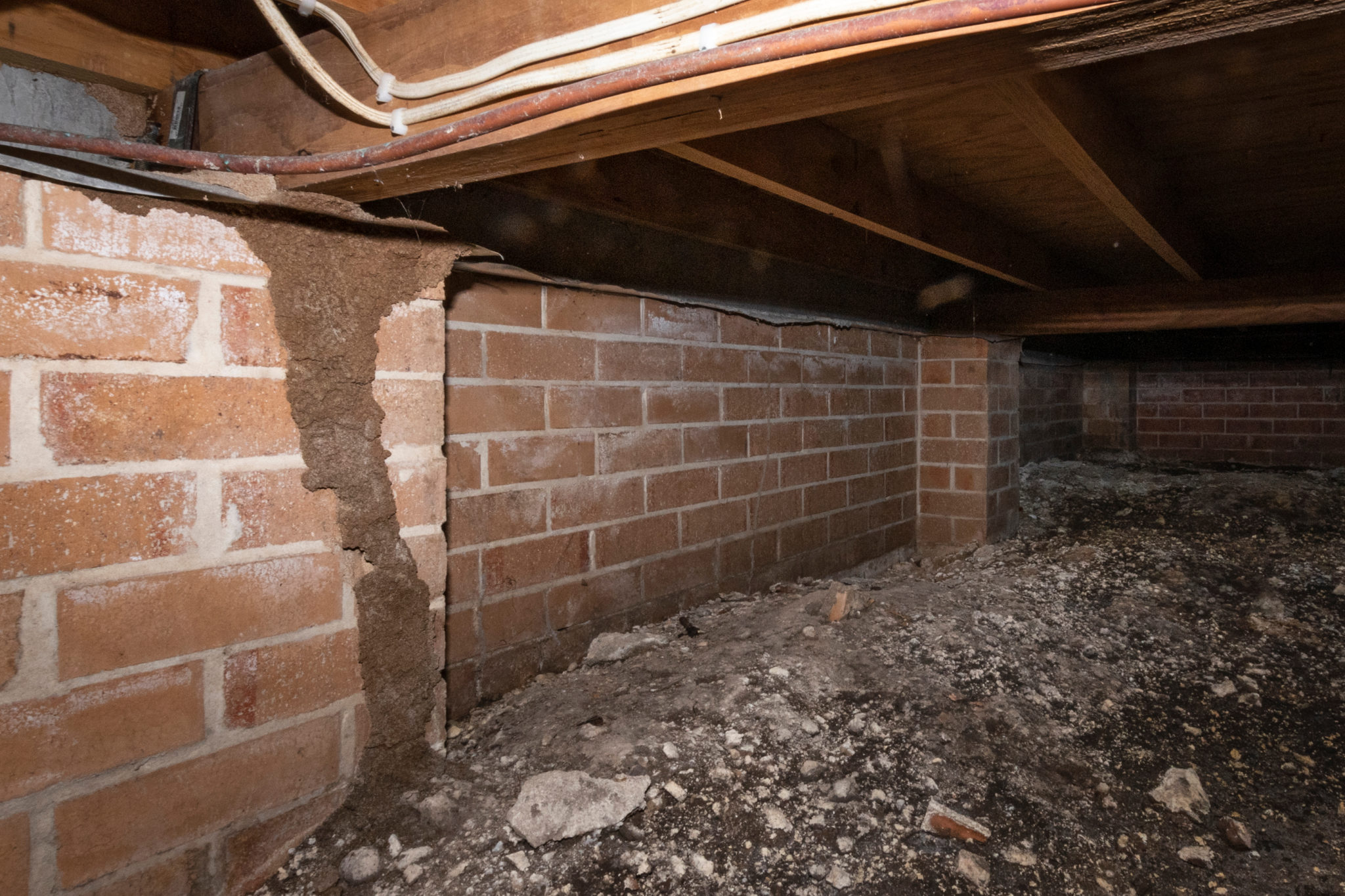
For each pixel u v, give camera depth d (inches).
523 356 99.2
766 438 141.8
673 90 40.8
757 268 130.7
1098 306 155.6
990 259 124.0
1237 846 72.5
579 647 108.7
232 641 59.9
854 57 36.2
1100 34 34.2
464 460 92.7
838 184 86.6
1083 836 73.2
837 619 113.1
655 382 118.7
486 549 95.7
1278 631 120.6
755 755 79.7
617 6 42.9
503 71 46.6
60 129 59.8
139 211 54.4
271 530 61.9
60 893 51.8
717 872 64.6
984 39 34.6
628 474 115.2
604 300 109.7
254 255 60.1
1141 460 308.2
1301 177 102.5
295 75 58.7
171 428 56.3
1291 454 294.2
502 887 61.1
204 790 58.6
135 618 54.9
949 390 185.9
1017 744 86.9
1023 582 142.9
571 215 96.3
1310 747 90.3
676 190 96.4
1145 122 83.5
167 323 55.9
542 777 70.3
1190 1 30.8
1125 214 91.5
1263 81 72.7
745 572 138.4
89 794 53.0
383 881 61.5
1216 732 93.7
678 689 92.7
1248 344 281.3
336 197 61.7
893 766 80.7
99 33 59.9
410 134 51.8
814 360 153.2
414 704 71.7
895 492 181.3
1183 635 121.0
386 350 68.6
